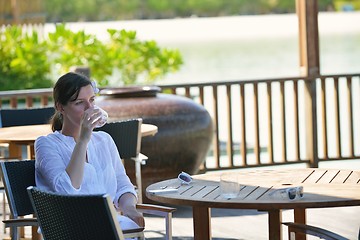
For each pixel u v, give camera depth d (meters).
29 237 7.81
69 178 4.98
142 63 13.79
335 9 38.34
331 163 12.88
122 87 9.52
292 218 8.20
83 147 5.02
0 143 7.93
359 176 5.54
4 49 13.89
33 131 7.74
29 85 13.98
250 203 4.70
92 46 13.54
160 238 7.62
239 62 30.62
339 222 7.99
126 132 7.19
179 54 14.14
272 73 26.84
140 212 5.30
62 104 5.20
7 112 8.51
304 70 10.98
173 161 9.05
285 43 34.62
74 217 4.13
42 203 4.30
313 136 11.00
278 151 15.30
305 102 11.05
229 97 10.74
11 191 5.39
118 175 5.43
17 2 15.21
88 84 5.21
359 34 36.94
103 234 4.08
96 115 5.05
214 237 7.58
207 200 4.82
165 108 9.03
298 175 5.63
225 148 15.59
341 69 27.41
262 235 7.61
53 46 13.69
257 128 10.88
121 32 13.78
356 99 21.72
